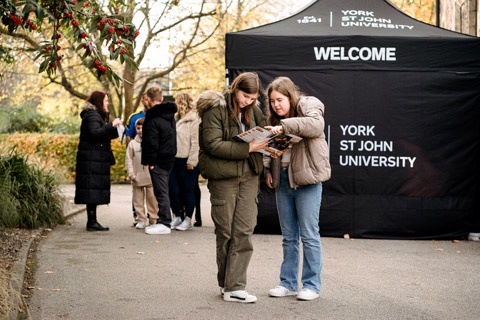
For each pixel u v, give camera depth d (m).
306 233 6.14
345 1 10.84
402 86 10.19
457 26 15.76
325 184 10.16
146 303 6.03
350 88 10.18
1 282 5.73
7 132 29.22
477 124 10.21
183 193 11.04
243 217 6.01
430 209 10.16
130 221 12.09
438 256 8.65
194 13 24.41
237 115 6.00
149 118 10.16
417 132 10.20
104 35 5.93
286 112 6.07
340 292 6.50
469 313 5.75
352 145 10.18
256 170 6.00
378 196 10.17
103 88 24.08
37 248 8.85
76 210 13.07
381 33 10.27
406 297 6.32
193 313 5.68
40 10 5.44
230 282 6.05
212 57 27.48
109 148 10.52
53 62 6.00
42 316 5.58
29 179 10.79
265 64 10.14
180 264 7.90
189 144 10.86
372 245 9.54
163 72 24.61
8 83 20.64
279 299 6.20
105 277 7.13
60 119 30.56
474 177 10.21
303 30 10.36
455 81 10.20
